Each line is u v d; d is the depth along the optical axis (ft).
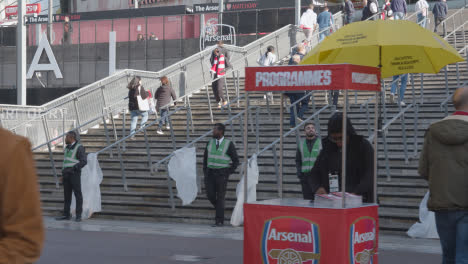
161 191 48.08
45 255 30.48
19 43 97.86
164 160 44.52
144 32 139.13
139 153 54.24
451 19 91.97
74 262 28.68
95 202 46.24
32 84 148.46
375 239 20.99
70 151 45.14
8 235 7.59
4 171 7.53
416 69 31.27
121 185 49.55
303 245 19.74
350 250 19.39
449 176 18.60
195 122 60.80
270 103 63.87
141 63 137.59
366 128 52.06
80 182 45.06
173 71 71.41
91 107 66.69
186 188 43.86
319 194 22.36
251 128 55.67
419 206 38.45
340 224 19.13
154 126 61.87
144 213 45.65
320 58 31.58
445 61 30.19
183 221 44.27
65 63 144.87
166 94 61.82
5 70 148.05
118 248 32.60
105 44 141.38
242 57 77.25
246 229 20.81
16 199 7.56
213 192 41.55
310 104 60.03
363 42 28.04
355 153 22.18
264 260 20.43
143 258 29.68
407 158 43.52
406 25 28.22
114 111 68.18
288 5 133.59
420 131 49.11
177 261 28.96
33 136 64.03
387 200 40.63
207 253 31.24
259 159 49.01
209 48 76.48
